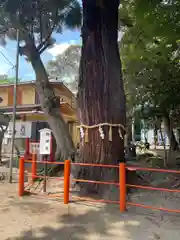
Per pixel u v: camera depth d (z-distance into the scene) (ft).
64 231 11.57
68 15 29.01
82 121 19.12
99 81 18.95
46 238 10.80
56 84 50.16
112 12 20.02
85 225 12.34
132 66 36.17
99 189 17.66
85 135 18.79
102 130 18.35
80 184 18.66
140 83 37.40
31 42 28.04
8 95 50.19
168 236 11.10
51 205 15.62
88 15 20.11
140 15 23.94
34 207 15.21
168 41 28.32
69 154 26.81
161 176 25.54
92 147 18.53
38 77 28.43
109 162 18.11
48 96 28.14
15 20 24.79
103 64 19.17
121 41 33.63
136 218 13.38
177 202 16.40
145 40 29.68
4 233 11.32
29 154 29.53
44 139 19.49
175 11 23.68
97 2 19.74
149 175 26.12
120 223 12.64
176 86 33.47
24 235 11.10
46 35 29.14
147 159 44.04
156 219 13.26
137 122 58.90
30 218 13.29
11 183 22.50
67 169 16.22
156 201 16.61
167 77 34.04
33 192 18.97
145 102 42.60
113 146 18.45
